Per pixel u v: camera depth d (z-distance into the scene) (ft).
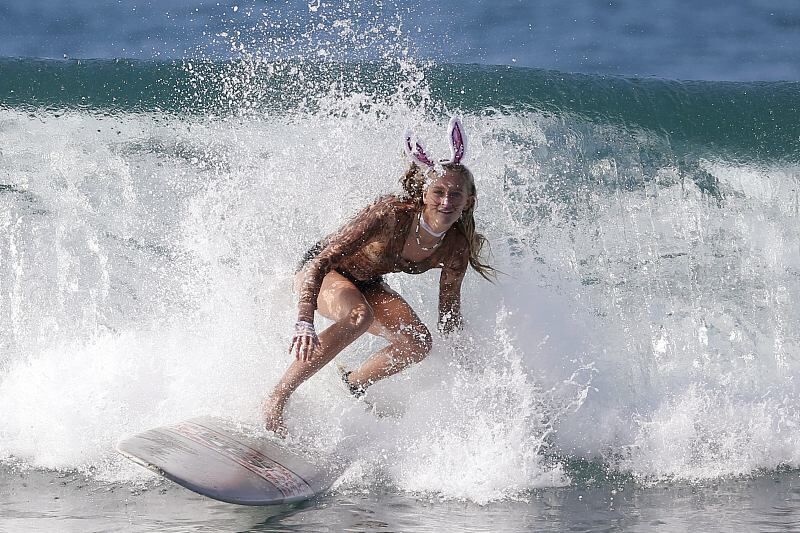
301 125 77.66
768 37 170.50
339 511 48.52
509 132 79.41
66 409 58.80
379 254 57.41
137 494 50.03
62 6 164.55
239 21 154.61
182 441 52.21
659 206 78.38
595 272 74.18
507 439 56.39
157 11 159.94
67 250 74.33
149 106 80.53
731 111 81.92
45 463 53.88
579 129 80.53
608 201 77.82
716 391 64.75
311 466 53.16
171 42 149.07
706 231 77.66
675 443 58.18
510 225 74.74
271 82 81.10
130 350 64.59
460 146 55.83
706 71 156.87
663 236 77.10
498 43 161.68
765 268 76.64
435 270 69.72
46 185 77.20
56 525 45.39
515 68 84.74
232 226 72.74
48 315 71.10
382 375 58.70
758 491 52.31
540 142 79.25
